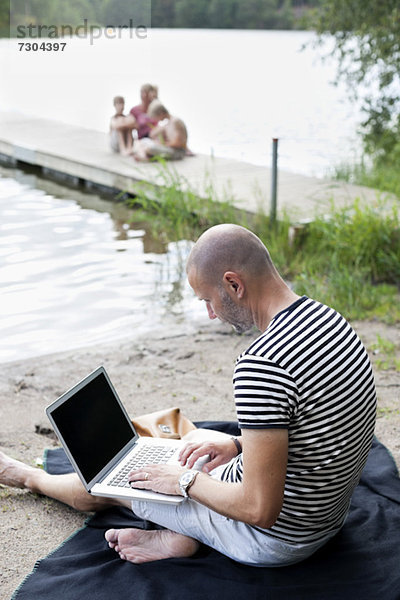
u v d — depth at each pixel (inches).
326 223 263.4
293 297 93.8
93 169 385.4
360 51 426.3
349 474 95.1
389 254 251.3
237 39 1350.9
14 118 555.2
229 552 102.5
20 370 179.8
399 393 165.6
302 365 87.7
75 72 884.0
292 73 937.5
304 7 1438.2
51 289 241.0
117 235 302.7
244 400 87.9
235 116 638.5
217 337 201.8
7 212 337.4
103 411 115.6
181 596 98.7
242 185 343.9
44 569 107.5
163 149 394.9
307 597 97.5
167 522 105.6
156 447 117.6
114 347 194.4
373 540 110.5
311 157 463.5
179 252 281.1
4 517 121.6
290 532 97.4
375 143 428.5
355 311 213.8
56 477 124.8
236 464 102.3
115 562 107.1
